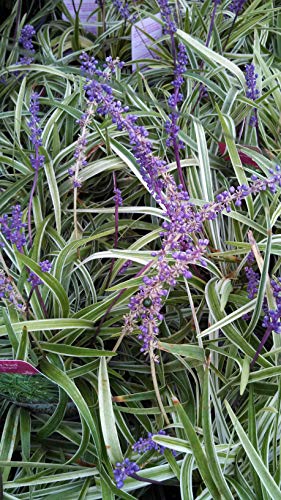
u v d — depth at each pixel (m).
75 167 0.56
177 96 0.65
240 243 0.58
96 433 0.49
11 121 0.80
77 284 0.63
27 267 0.56
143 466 0.51
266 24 0.89
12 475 0.56
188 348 0.53
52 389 0.53
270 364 0.54
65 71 0.80
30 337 0.56
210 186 0.65
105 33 0.87
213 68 0.76
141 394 0.54
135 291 0.56
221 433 0.54
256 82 0.74
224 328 0.56
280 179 0.48
